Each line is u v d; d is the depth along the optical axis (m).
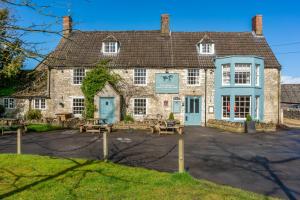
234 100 29.58
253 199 7.98
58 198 8.00
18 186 9.04
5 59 7.43
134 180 9.66
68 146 17.19
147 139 20.36
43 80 33.00
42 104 32.22
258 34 34.22
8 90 32.56
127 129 26.77
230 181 10.12
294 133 24.83
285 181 10.14
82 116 31.42
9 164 11.70
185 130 26.45
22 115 32.19
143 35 34.78
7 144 17.92
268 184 9.80
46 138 20.59
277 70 31.11
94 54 32.50
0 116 32.25
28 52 7.20
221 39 33.88
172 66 30.88
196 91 30.94
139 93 31.19
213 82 30.98
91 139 20.14
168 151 15.73
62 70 31.84
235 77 29.92
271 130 26.45
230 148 16.91
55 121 28.81
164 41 33.91
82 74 31.80
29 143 18.28
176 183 9.30
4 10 7.06
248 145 18.08
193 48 32.94
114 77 31.27
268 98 30.98
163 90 31.06
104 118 30.17
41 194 8.31
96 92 30.33
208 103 30.89
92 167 11.30
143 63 31.20
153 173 10.56
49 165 11.57
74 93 31.70
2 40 7.07
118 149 16.25
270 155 14.83
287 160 13.61
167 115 30.97
